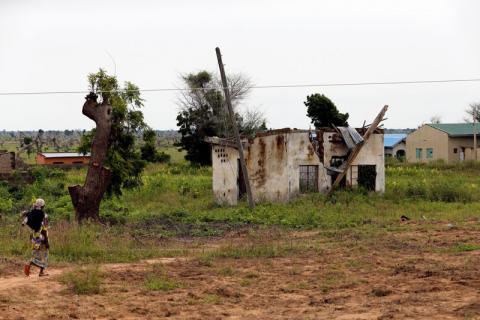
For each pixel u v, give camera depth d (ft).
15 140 560.61
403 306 40.22
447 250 63.31
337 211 102.47
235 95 234.79
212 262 58.65
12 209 107.86
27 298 41.96
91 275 47.85
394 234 76.95
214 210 106.93
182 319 38.01
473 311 38.11
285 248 66.49
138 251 64.54
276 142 114.32
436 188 120.16
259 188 115.24
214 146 115.24
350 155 117.80
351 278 50.57
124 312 39.65
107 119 88.33
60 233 66.44
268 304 42.24
